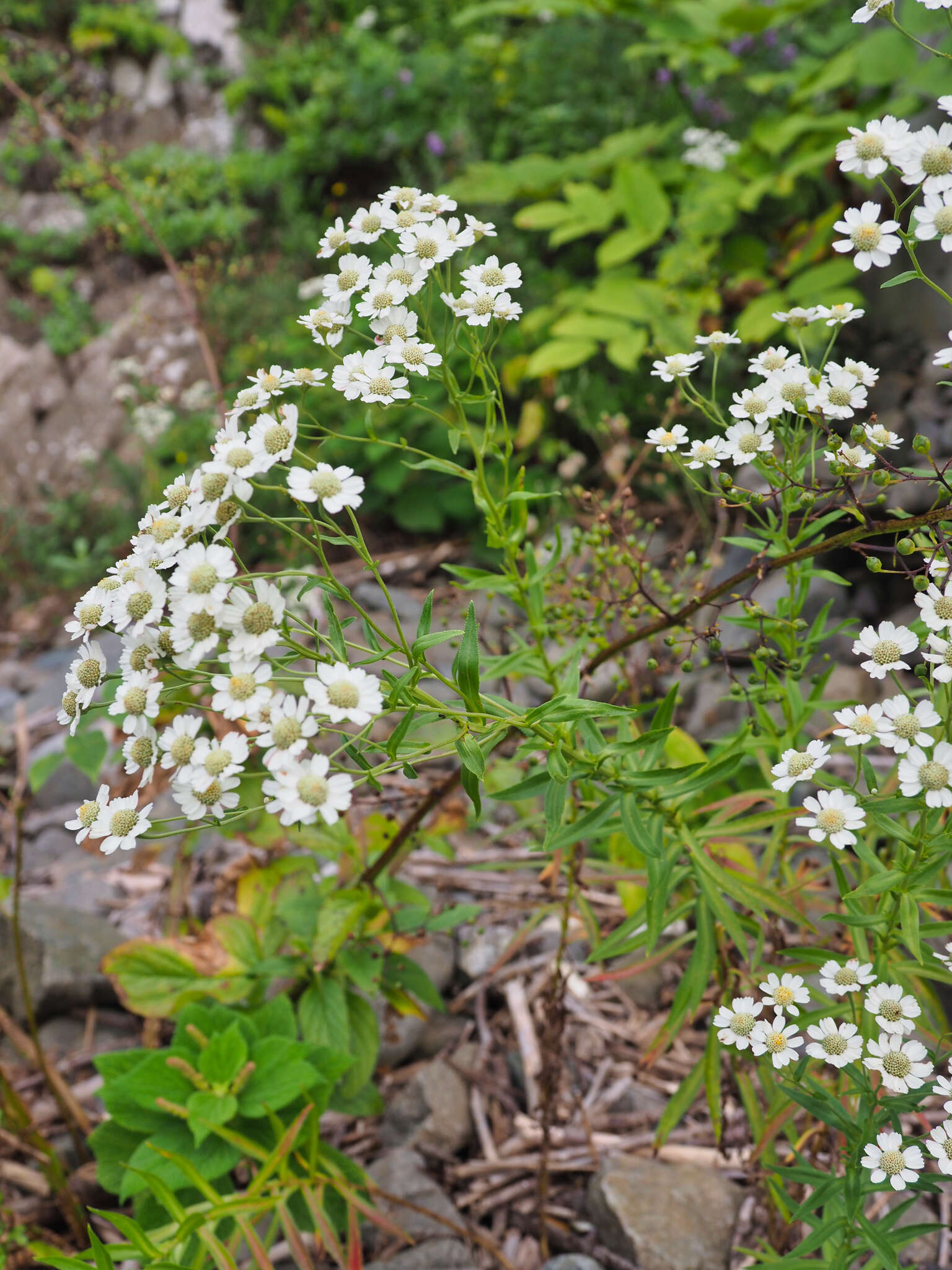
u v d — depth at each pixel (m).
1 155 6.64
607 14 5.20
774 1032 1.37
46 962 2.74
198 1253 1.67
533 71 6.27
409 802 2.49
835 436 1.43
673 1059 2.54
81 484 5.98
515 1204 2.28
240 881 2.49
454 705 3.20
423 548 4.98
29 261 6.44
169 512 1.34
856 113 4.75
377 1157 2.40
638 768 1.70
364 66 6.70
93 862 3.38
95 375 6.12
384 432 4.88
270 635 1.24
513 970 2.76
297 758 1.22
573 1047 2.55
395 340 1.48
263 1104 1.91
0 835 3.57
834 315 1.52
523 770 2.60
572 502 3.87
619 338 4.34
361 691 1.21
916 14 4.18
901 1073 1.31
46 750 3.82
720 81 5.78
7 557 5.71
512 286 1.60
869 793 1.39
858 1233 1.44
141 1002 2.21
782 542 1.70
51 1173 2.28
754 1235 2.06
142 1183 1.85
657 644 3.06
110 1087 2.00
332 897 2.17
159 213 6.31
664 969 2.72
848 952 1.98
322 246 1.58
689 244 4.62
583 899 2.15
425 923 2.37
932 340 4.30
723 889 1.75
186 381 5.91
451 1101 2.43
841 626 1.75
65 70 6.96
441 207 1.60
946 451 3.57
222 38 7.04
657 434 1.60
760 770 2.61
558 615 1.96
